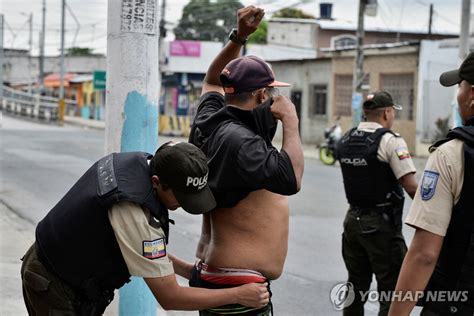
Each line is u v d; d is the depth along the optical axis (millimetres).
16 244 8008
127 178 2865
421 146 23875
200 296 2893
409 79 24766
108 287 3018
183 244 8367
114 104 3951
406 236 8805
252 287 2982
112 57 3939
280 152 2928
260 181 2885
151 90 3965
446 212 2645
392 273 4766
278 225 3127
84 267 2920
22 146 22812
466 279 2654
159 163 2816
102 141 26641
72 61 66062
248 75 3049
